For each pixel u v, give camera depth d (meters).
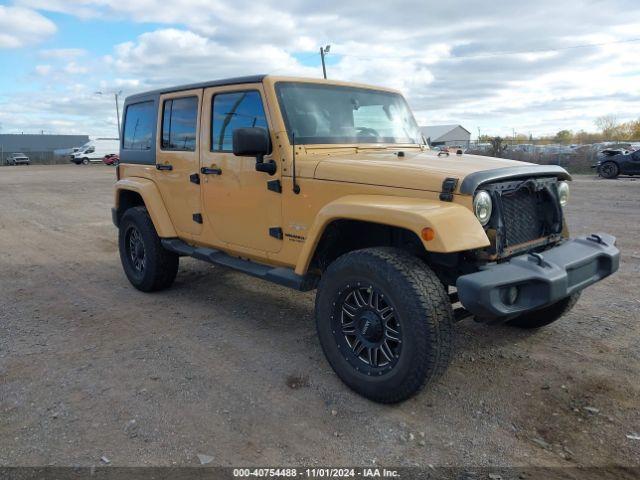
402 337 3.01
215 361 3.90
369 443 2.86
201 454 2.77
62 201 14.88
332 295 3.39
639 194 13.80
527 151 27.12
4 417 3.15
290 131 3.88
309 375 3.65
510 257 3.34
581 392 3.34
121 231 5.81
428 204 3.10
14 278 6.37
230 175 4.32
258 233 4.19
